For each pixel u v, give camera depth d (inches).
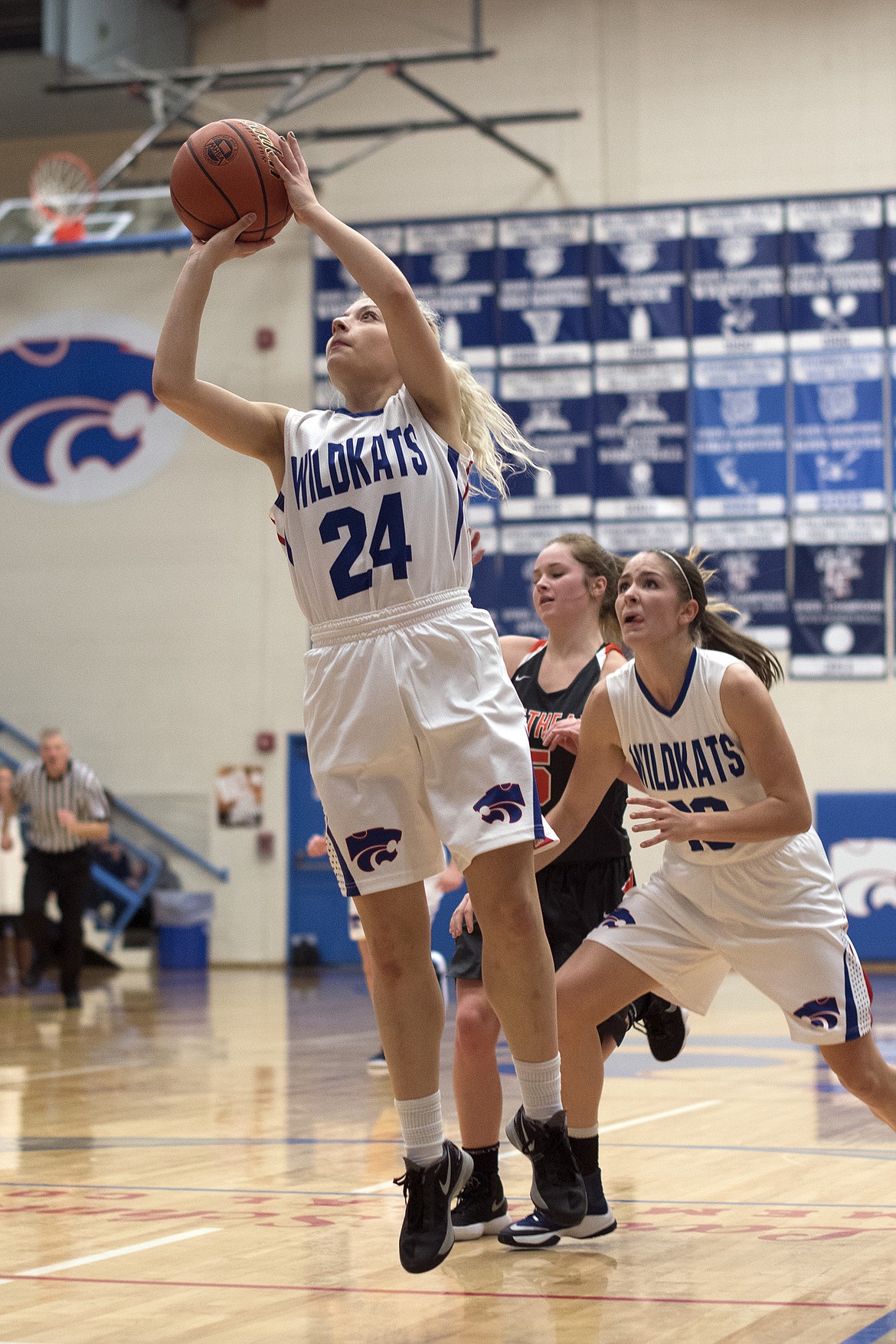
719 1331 101.7
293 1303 111.7
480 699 107.5
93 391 666.8
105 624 658.8
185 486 655.8
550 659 159.3
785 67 611.8
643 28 624.1
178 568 653.9
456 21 636.1
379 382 116.5
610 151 624.1
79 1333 103.3
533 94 631.8
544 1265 123.7
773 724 130.7
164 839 644.1
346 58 573.9
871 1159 175.3
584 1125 132.5
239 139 111.8
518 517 619.5
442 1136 109.8
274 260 651.5
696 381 611.5
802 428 602.9
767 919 132.9
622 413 616.1
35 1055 304.5
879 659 590.2
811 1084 248.2
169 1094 243.1
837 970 132.3
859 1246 129.6
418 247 636.1
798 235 605.9
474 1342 99.8
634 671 136.4
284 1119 213.9
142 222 591.5
